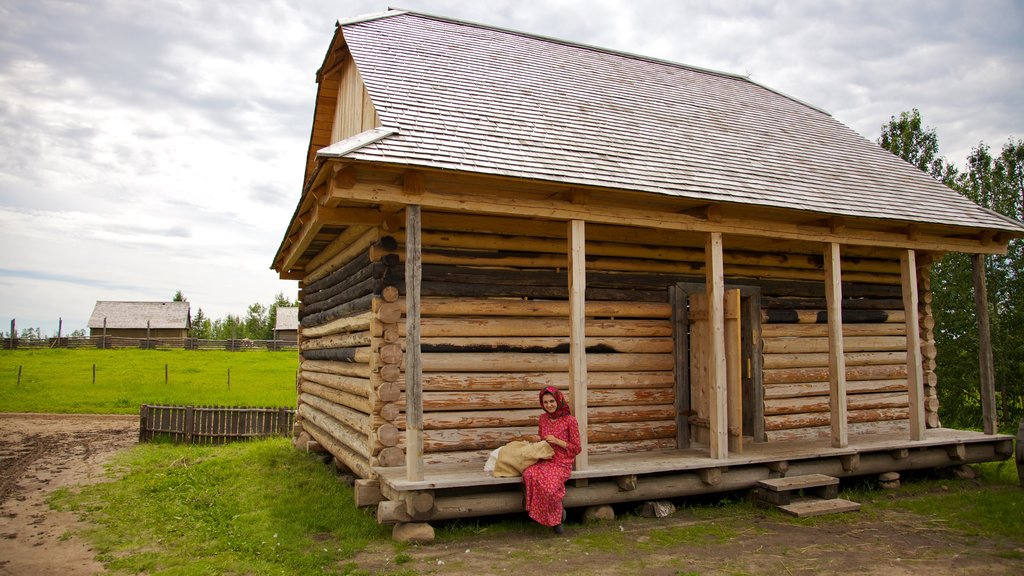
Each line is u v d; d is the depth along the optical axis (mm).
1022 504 8703
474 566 6121
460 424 8328
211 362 40656
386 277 8078
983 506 8641
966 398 17969
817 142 12703
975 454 10406
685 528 7539
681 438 9484
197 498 8930
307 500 8594
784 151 11430
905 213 10008
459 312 8445
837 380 9422
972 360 16953
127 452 13172
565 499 7512
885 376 11625
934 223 10047
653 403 9492
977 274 11102
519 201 7625
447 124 8109
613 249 9453
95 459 12352
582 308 7773
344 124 12211
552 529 7246
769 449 9344
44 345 50781
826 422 10859
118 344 52375
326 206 7926
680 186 8422
